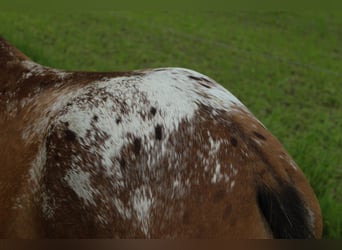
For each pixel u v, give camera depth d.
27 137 2.21
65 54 7.66
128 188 1.94
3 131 2.33
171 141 1.94
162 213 1.90
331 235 3.74
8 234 2.24
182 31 10.01
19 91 2.44
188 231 1.88
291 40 10.28
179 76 2.21
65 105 2.12
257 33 10.53
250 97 6.85
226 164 1.91
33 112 2.29
